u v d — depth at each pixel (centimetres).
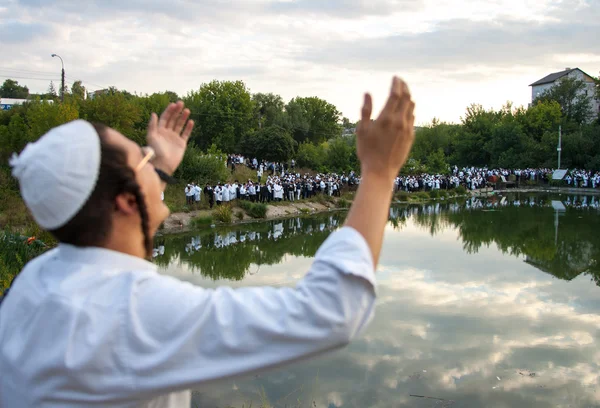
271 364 102
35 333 102
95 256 112
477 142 6406
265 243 2059
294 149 4931
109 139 118
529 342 918
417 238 2195
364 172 121
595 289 1313
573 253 1828
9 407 103
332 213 3195
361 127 122
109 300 104
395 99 120
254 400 655
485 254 1806
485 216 3033
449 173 5497
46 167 106
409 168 5275
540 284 1364
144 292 105
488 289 1299
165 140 163
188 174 3027
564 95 7062
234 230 2395
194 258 1723
